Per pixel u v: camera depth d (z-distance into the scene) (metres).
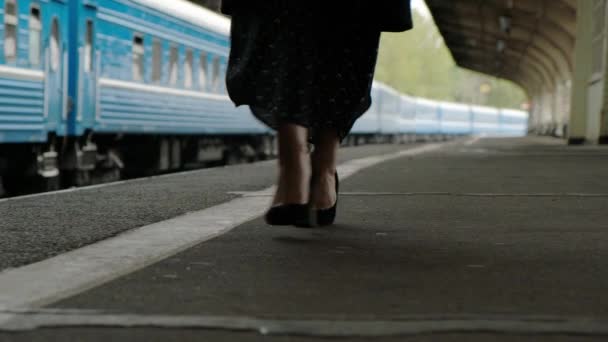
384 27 4.70
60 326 2.43
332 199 4.97
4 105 11.59
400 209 6.31
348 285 3.13
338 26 4.58
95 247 4.21
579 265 3.61
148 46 17.00
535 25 44.97
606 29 26.42
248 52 4.46
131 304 2.76
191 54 19.64
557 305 2.75
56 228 5.29
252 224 5.27
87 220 5.81
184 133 19.19
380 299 2.85
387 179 10.20
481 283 3.17
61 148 14.08
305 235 4.70
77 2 13.88
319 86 4.63
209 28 20.84
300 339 2.27
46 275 3.37
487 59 70.38
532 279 3.25
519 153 20.56
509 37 50.88
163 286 3.10
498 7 41.72
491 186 8.91
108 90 15.10
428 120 71.44
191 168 21.94
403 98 60.53
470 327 2.39
